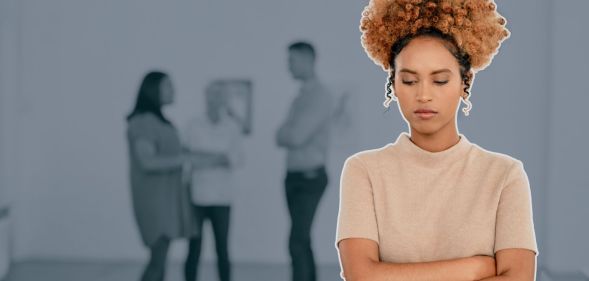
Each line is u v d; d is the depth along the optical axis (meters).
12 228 8.73
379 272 2.12
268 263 9.09
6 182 8.52
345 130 9.05
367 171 2.21
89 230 9.12
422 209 2.15
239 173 9.11
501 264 2.10
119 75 9.12
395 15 2.12
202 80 9.11
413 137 2.19
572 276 8.30
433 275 2.09
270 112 9.11
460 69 2.08
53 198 9.13
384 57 2.17
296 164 6.44
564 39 8.32
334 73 9.06
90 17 9.10
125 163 9.13
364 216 2.19
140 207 6.32
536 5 8.80
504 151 8.92
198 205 6.48
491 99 8.92
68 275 8.17
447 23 2.04
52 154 9.13
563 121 8.35
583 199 8.32
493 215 2.12
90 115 9.14
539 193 8.84
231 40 9.11
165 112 9.10
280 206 9.11
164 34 9.10
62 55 9.11
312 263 6.41
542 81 8.84
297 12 9.06
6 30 8.59
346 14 9.04
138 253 9.11
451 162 2.15
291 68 6.63
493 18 2.13
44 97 9.11
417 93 2.06
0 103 8.42
